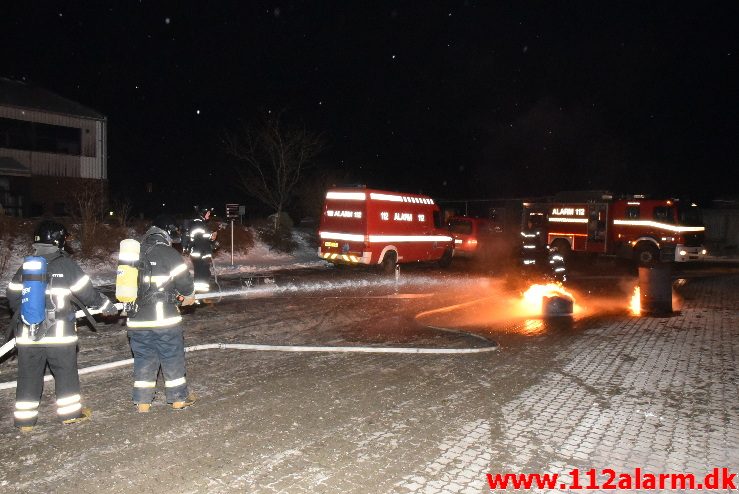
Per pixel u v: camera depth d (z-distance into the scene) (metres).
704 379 6.69
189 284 5.41
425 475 4.12
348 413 5.36
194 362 7.10
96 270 17.61
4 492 3.77
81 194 23.19
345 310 11.25
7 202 26.67
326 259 17.44
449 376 6.65
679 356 7.79
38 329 4.71
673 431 5.06
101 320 9.45
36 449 4.45
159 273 5.27
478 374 6.76
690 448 4.70
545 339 8.81
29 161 27.25
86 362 6.96
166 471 4.11
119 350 7.57
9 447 4.48
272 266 20.58
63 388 4.92
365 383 6.31
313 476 4.07
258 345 7.90
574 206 24.56
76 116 28.70
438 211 19.41
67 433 4.78
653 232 22.39
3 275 15.39
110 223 22.09
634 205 22.89
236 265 20.44
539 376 6.73
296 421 5.13
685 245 22.14
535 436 4.89
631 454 4.57
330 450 4.51
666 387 6.37
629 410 5.59
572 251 24.66
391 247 17.28
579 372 6.94
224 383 6.23
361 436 4.81
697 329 9.71
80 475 4.03
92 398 5.67
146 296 5.26
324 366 7.00
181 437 4.72
